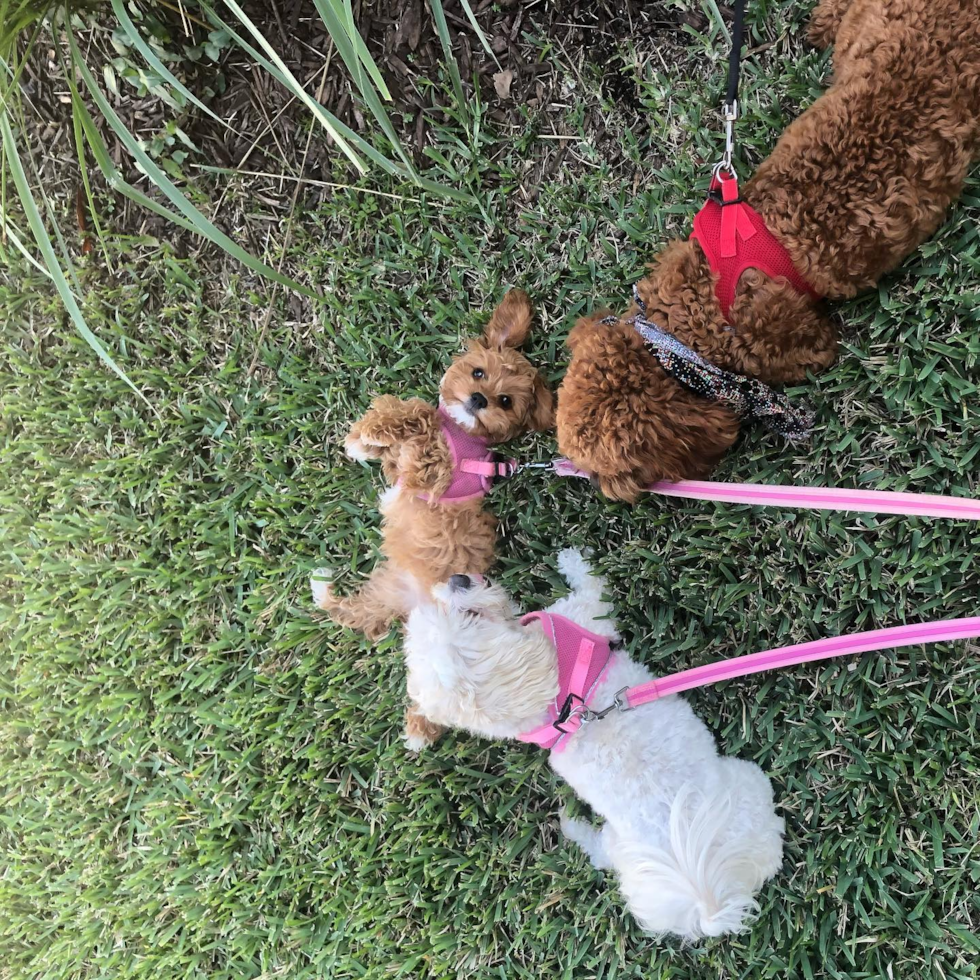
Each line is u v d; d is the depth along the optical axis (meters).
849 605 0.90
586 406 0.77
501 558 1.00
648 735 0.83
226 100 1.08
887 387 0.87
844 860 0.89
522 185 1.00
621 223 0.95
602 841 0.92
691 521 0.94
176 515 1.13
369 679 1.06
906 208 0.74
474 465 0.90
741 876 0.79
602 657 0.87
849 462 0.89
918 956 0.86
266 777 1.09
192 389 1.13
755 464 0.91
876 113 0.72
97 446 1.17
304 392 1.07
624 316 0.85
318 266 1.07
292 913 1.07
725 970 0.92
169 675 1.15
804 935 0.89
